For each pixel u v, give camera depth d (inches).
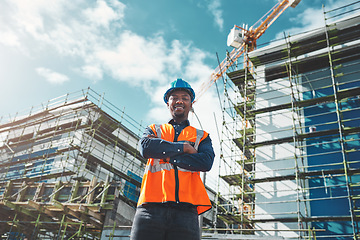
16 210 741.9
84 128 1126.4
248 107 995.3
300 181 721.6
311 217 649.0
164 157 88.2
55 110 1244.5
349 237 641.0
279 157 804.6
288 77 906.1
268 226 738.8
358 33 796.0
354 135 731.4
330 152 674.8
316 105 813.2
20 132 1376.7
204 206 89.9
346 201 670.5
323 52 841.5
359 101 767.7
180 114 105.6
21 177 1154.0
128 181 1206.3
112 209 756.0
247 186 919.7
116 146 1250.0
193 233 83.8
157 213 83.4
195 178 93.1
